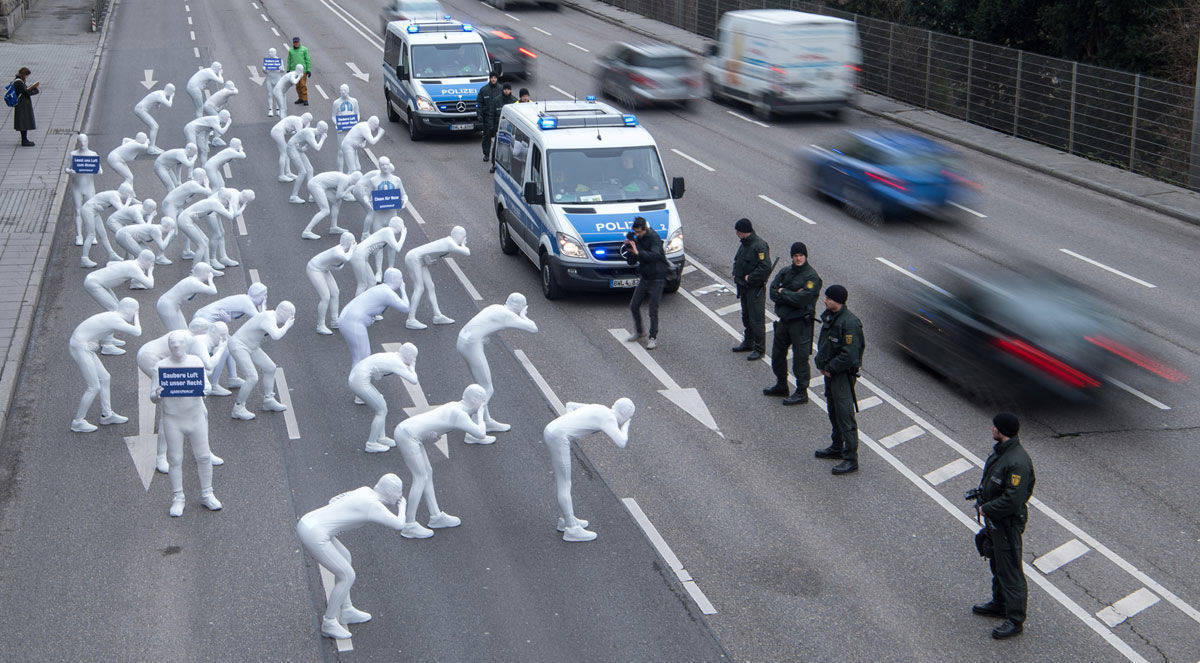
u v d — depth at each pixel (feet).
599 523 38.70
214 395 48.96
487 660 31.48
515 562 36.45
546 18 168.25
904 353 52.26
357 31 152.35
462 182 83.30
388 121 103.50
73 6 174.81
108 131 98.78
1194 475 41.47
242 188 81.82
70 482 41.70
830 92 104.47
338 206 71.05
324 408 47.85
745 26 108.47
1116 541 37.32
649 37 153.89
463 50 96.27
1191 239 72.38
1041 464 42.42
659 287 53.21
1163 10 102.06
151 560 36.68
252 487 41.29
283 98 100.94
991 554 32.53
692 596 34.50
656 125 103.65
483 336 45.42
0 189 80.38
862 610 33.76
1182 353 53.01
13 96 91.66
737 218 74.69
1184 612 33.63
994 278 49.73
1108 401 45.93
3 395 48.21
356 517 31.99
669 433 45.32
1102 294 61.05
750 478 41.68
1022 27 117.70
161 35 148.87
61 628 33.17
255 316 46.16
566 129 62.64
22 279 62.39
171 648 32.17
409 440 37.47
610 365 52.08
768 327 56.80
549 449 36.94
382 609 33.96
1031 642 32.30
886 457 43.24
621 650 31.89
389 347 54.13
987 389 46.96
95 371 45.16
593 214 58.85
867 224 74.02
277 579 35.58
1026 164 92.27
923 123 106.32
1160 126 86.28
